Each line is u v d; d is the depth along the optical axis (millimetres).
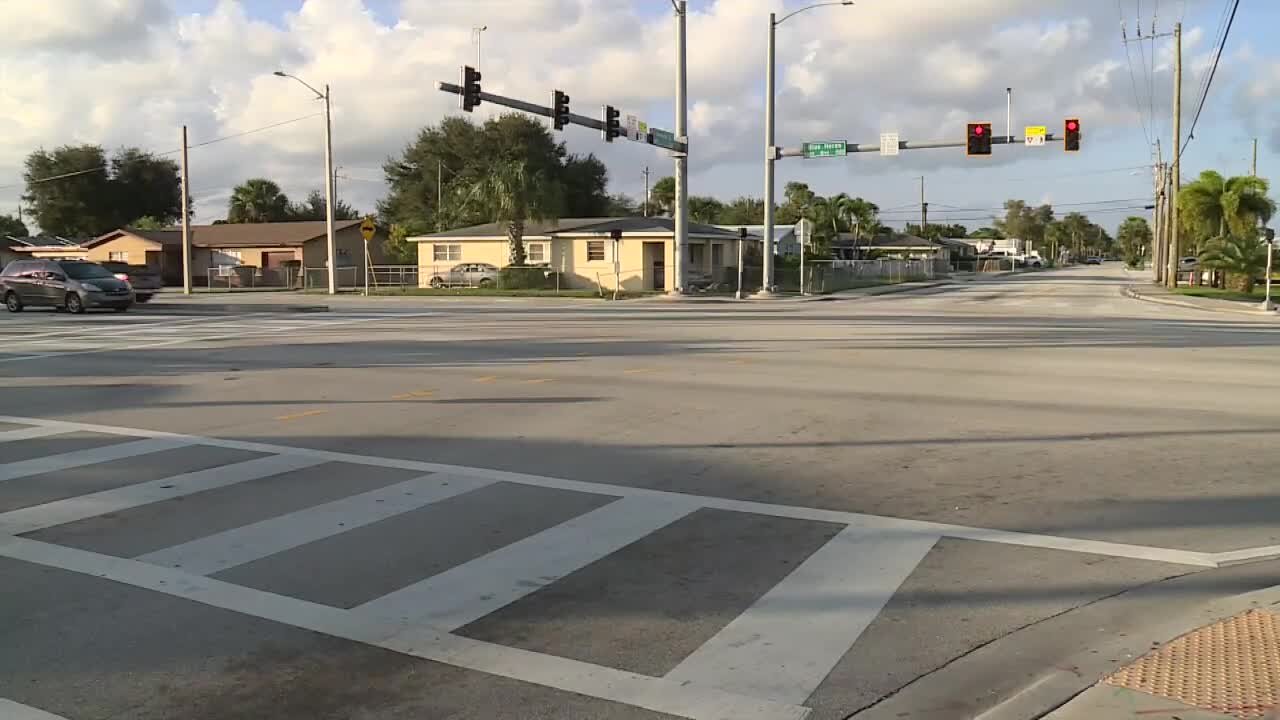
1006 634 4969
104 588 5629
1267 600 5316
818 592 5555
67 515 7160
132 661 4656
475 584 5699
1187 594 5516
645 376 14773
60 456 9242
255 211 97375
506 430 10477
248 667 4598
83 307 32188
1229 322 27188
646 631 5012
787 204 99500
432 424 10852
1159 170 73812
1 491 7891
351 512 7223
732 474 8422
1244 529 6750
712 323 26000
